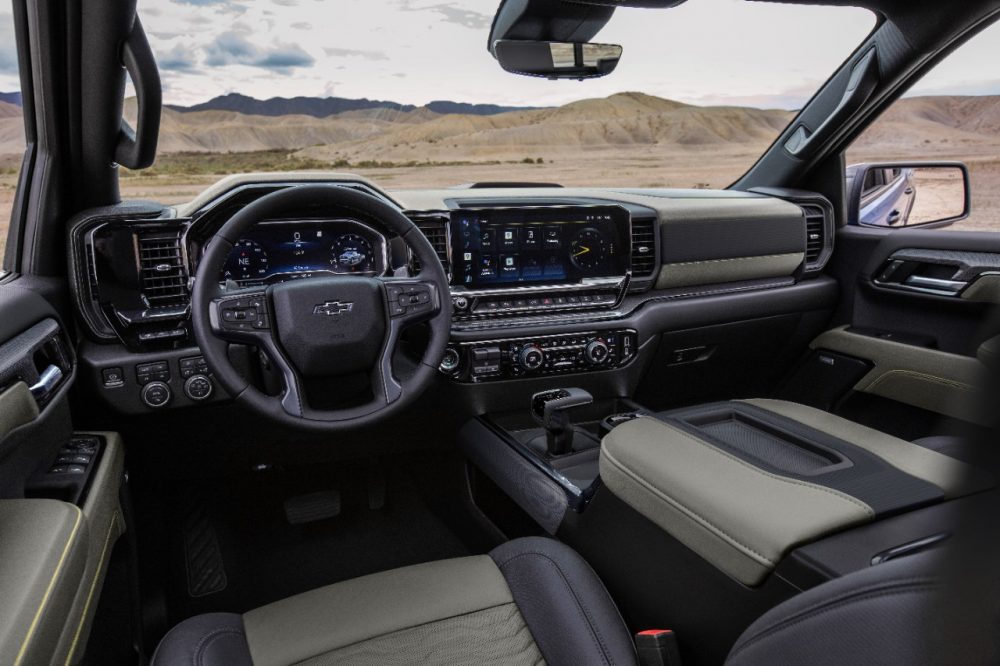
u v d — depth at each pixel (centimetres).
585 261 235
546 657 108
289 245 204
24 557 101
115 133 184
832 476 124
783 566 101
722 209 249
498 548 135
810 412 168
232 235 149
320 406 176
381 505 252
